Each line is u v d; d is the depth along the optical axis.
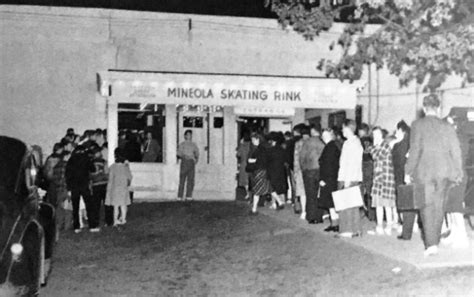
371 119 22.94
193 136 22.66
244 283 10.41
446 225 13.10
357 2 13.07
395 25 12.73
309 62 22.97
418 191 10.22
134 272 11.67
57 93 21.77
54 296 10.05
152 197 22.00
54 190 16.06
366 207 15.09
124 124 22.11
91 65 21.91
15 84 21.62
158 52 22.27
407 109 22.52
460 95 21.31
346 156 12.72
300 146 16.19
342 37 16.52
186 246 13.73
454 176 10.14
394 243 11.95
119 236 15.31
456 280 8.97
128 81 20.70
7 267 7.60
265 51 22.83
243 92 21.34
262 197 19.12
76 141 18.12
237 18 22.66
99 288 10.56
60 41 21.77
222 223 16.25
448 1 10.76
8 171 8.26
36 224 8.48
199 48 22.48
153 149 22.16
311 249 12.22
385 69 22.78
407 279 9.38
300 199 16.97
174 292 10.16
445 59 12.12
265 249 12.72
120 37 22.02
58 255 13.31
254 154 17.56
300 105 21.66
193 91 21.06
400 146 12.05
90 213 16.06
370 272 10.09
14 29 21.58
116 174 16.59
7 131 21.59
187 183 21.47
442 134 10.10
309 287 9.76
